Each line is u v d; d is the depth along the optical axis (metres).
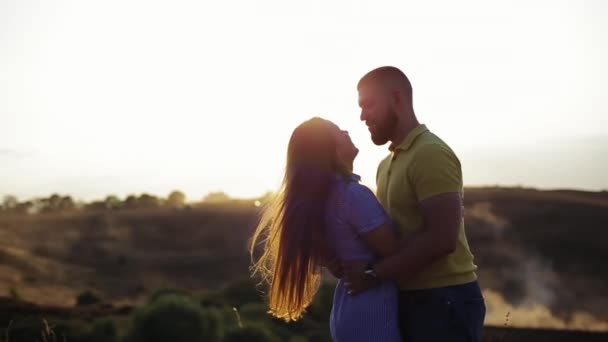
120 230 105.38
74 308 23.16
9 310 21.58
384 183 4.31
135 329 15.91
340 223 4.04
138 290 62.09
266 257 4.24
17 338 15.50
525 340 9.65
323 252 4.10
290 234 4.07
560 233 74.38
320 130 4.12
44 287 57.78
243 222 105.81
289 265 4.08
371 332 4.01
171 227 105.69
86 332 16.05
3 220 106.75
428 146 4.00
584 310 45.16
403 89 4.20
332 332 4.24
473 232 74.88
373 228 3.99
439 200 3.91
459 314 4.04
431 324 4.04
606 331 18.69
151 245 99.06
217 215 110.06
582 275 60.38
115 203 127.56
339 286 4.28
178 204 122.81
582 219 78.62
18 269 70.19
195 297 19.75
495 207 84.25
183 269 79.69
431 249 3.88
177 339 14.87
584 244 70.31
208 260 82.94
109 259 87.56
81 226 107.31
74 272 73.75
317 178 4.07
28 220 109.31
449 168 3.95
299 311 4.16
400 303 4.15
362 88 4.26
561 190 93.69
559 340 16.39
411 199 4.06
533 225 78.25
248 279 20.70
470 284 4.11
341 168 4.13
